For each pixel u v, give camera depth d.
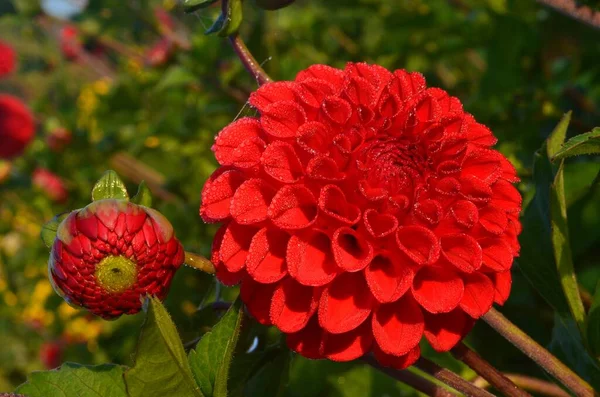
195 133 0.86
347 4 0.86
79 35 1.14
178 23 1.05
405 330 0.37
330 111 0.38
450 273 0.37
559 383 0.45
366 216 0.37
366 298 0.37
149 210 0.40
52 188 1.00
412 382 0.43
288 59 0.77
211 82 0.75
